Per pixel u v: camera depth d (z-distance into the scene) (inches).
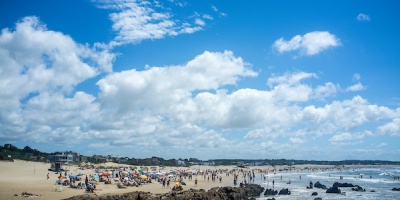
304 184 4052.7
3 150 5012.3
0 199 1669.5
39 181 2640.3
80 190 2224.4
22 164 4318.4
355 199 2551.7
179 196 1923.0
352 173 7800.2
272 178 5487.2
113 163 6791.3
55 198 1806.1
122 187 2596.0
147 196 1831.9
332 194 2871.6
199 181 4116.6
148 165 7495.1
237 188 2573.8
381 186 3814.0
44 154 6146.7
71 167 4810.5
